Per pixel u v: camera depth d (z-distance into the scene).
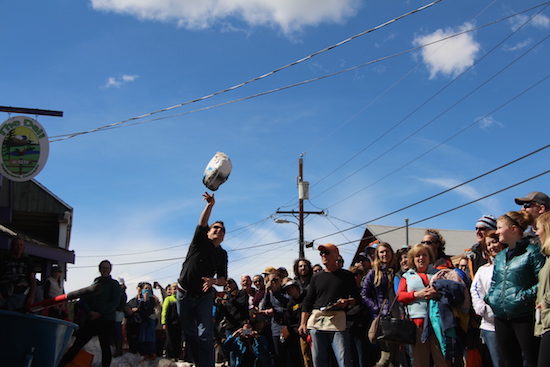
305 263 9.81
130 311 13.04
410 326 6.70
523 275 5.53
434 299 6.66
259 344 10.20
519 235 5.81
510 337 5.66
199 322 7.00
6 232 13.60
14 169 12.92
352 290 7.87
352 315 7.91
